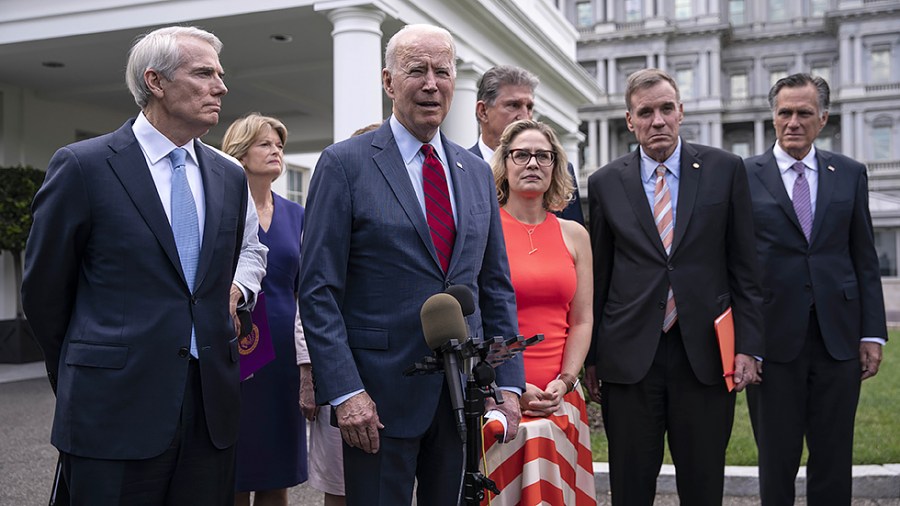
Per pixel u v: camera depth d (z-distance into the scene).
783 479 3.67
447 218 2.60
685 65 58.69
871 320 3.70
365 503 2.45
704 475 3.24
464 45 10.17
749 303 3.27
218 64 2.55
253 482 3.33
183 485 2.46
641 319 3.25
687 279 3.23
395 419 2.46
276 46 10.52
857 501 4.60
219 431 2.49
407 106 2.56
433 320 2.09
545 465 3.02
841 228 3.70
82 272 2.40
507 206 3.36
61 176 2.32
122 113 14.27
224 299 2.55
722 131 60.09
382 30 9.28
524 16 11.33
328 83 12.93
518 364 2.71
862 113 53.62
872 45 54.03
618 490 3.30
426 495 2.56
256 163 3.53
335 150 2.56
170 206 2.48
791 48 58.66
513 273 3.19
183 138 2.53
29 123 12.34
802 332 3.63
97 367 2.31
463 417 2.03
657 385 3.27
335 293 2.49
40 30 9.18
